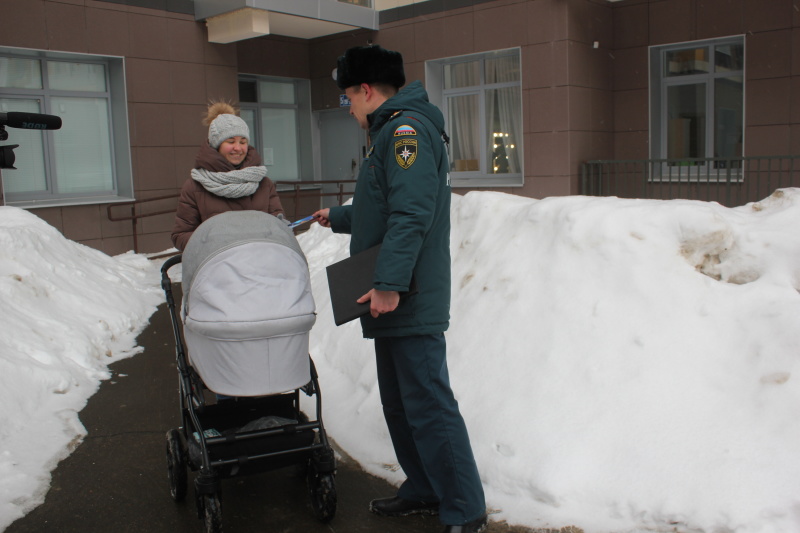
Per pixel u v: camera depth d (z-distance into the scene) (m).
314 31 13.28
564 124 10.99
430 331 2.66
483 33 11.72
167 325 6.54
